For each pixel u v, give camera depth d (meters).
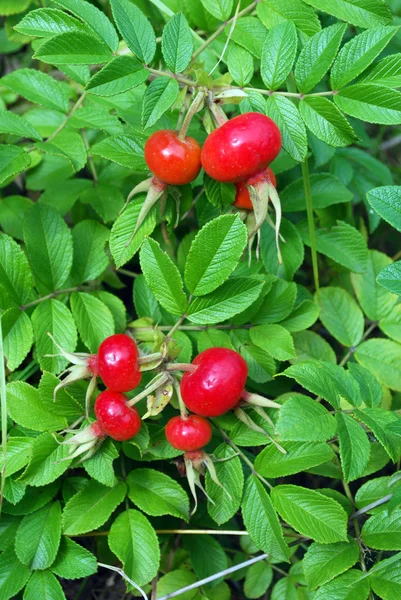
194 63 0.46
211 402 0.40
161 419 0.49
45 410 0.44
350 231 0.51
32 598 0.43
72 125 0.49
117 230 0.44
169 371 0.42
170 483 0.45
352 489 0.57
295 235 0.49
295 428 0.39
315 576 0.42
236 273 0.49
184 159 0.41
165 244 0.53
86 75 0.50
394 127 0.68
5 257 0.46
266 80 0.44
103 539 0.50
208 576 0.48
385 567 0.42
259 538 0.43
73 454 0.42
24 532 0.44
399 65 0.43
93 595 0.54
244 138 0.40
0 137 0.56
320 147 0.53
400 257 0.63
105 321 0.47
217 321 0.43
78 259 0.49
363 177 0.57
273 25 0.45
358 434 0.40
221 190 0.43
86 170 0.59
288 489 0.43
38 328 0.46
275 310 0.48
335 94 0.43
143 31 0.41
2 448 0.43
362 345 0.51
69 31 0.41
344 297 0.52
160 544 0.50
